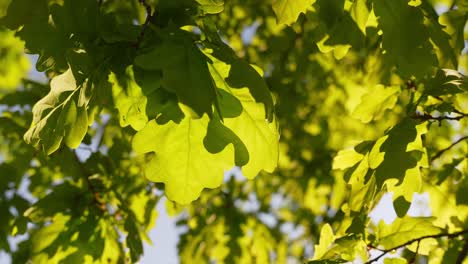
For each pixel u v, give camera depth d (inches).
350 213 26.4
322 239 26.5
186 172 21.5
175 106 21.0
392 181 24.2
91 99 21.1
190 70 19.9
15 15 21.1
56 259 29.2
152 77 20.8
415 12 22.0
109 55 21.0
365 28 23.4
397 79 27.8
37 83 34.1
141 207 35.8
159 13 21.0
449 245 28.6
